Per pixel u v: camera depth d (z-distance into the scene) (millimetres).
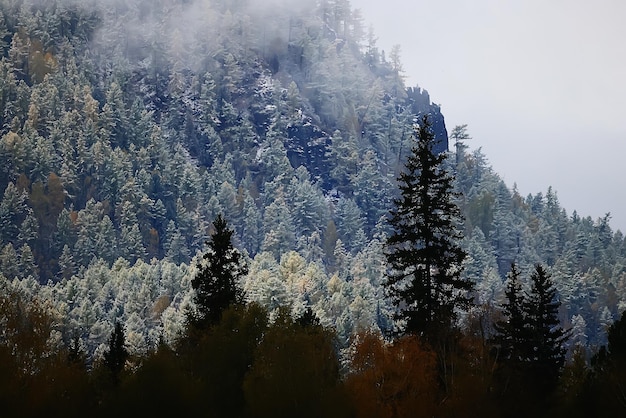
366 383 27766
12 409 28656
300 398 26906
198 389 27672
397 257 33750
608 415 32188
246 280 128500
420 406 27234
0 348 30516
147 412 26594
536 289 44250
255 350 29109
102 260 158500
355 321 109688
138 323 117312
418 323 32250
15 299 35562
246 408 27453
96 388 35594
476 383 28078
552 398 34281
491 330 39469
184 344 35156
